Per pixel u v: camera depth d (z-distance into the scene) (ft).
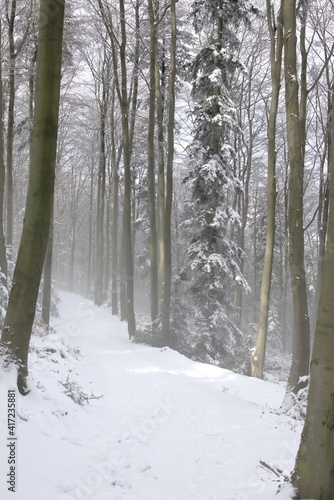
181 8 58.95
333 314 10.77
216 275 50.60
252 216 120.37
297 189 30.19
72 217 151.74
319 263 59.06
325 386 10.78
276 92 39.37
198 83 49.88
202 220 51.44
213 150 51.01
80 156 122.42
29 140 54.70
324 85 56.03
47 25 18.01
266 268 41.52
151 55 53.31
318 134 63.62
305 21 39.70
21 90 67.51
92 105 85.66
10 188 52.29
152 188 55.98
